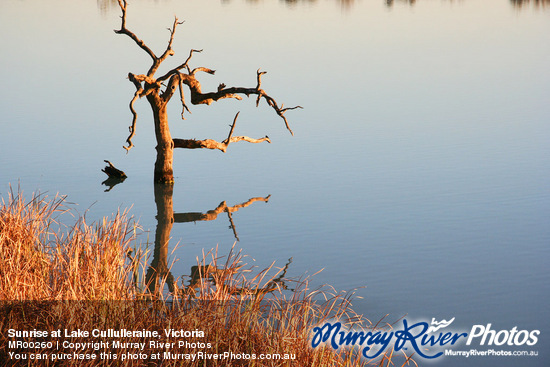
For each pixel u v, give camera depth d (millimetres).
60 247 29047
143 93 52844
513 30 184500
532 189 52531
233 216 47188
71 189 53062
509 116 81188
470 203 49406
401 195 51688
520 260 38406
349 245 41156
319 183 55406
